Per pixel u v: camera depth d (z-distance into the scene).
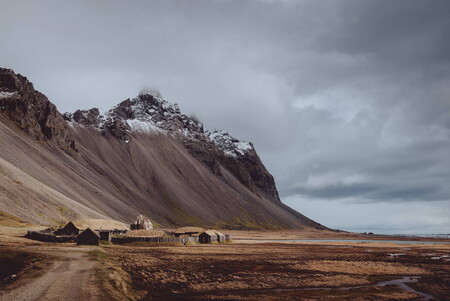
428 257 101.94
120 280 47.69
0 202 122.81
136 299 41.25
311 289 51.22
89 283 42.75
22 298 34.94
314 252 113.38
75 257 68.62
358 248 141.50
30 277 45.78
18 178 146.25
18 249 77.50
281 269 69.00
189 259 81.12
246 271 65.19
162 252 96.75
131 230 138.50
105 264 61.06
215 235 155.25
